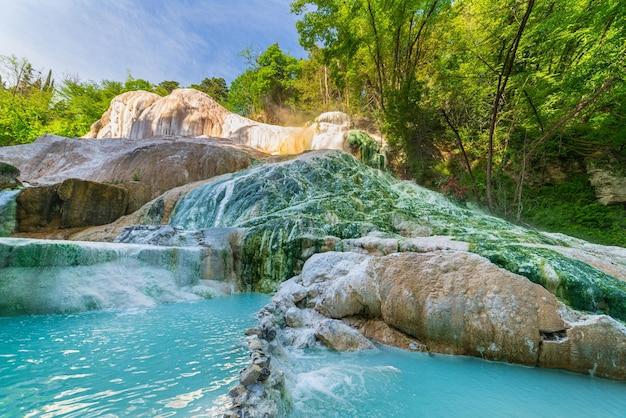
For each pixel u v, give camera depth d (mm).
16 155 17953
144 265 6754
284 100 32781
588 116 13102
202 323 5035
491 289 4148
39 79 40812
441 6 14766
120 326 4695
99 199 12695
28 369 3123
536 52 13289
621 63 10656
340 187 12023
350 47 16844
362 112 21781
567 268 5379
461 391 3182
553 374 3588
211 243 8469
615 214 12273
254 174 12578
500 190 14125
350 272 5172
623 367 3434
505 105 14633
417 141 16078
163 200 12734
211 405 2490
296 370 3578
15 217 11703
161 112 22484
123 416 2299
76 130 31031
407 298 4473
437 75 15680
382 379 3424
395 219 9453
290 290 5746
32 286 5141
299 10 16969
